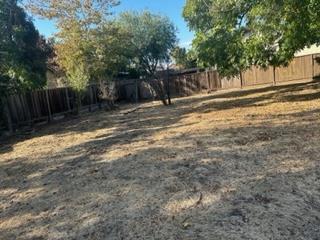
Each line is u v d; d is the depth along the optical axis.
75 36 18.78
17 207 4.53
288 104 10.62
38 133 11.69
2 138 11.33
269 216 3.34
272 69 20.88
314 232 2.97
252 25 10.47
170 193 4.24
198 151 6.07
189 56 13.33
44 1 18.92
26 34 18.47
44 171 6.21
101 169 5.75
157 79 18.81
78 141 8.98
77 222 3.80
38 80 14.48
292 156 5.11
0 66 12.26
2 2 12.87
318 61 19.31
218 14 11.72
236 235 3.05
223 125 8.33
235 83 22.50
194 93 23.92
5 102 12.20
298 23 8.97
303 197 3.68
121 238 3.30
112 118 13.89
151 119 11.82
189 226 3.34
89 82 19.42
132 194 4.38
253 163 5.01
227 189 4.14
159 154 6.21
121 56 20.91
